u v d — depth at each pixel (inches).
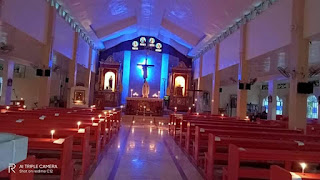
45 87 504.7
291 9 362.0
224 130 256.2
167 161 292.2
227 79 824.3
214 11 573.6
